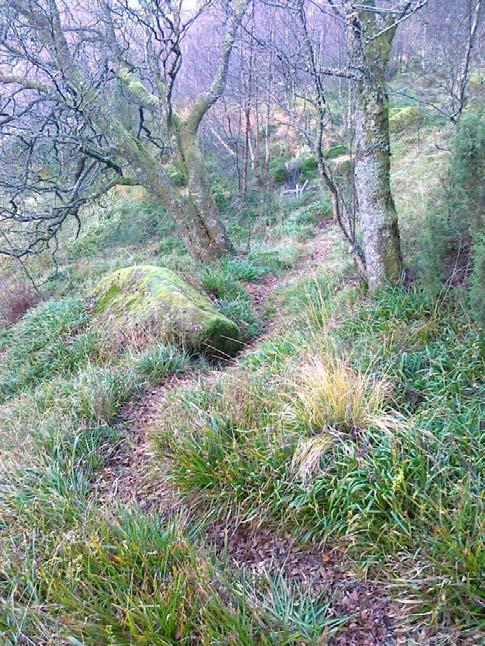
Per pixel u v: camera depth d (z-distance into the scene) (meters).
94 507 3.10
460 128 4.04
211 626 2.32
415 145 11.70
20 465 3.63
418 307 4.41
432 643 2.19
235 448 3.29
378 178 4.82
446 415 3.09
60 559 2.74
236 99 13.98
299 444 3.11
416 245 5.31
